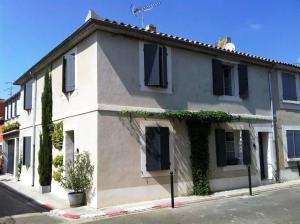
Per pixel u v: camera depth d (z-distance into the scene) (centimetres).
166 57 1244
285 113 1689
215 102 1390
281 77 1709
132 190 1102
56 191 1344
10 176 2112
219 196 1209
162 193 1170
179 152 1241
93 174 1062
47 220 932
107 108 1086
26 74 1738
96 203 1034
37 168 1584
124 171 1093
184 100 1287
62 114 1320
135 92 1158
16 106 2091
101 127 1069
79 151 1162
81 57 1196
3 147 2322
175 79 1270
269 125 1593
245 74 1511
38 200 1220
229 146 1452
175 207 1046
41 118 1552
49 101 1441
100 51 1100
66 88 1281
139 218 906
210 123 1325
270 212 928
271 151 1577
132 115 1137
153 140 1166
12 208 1124
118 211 980
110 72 1112
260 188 1395
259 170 1506
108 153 1070
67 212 998
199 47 1331
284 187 1435
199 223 823
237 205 1045
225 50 1407
